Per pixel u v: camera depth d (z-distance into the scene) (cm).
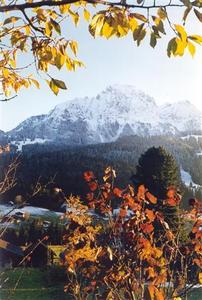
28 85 313
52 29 272
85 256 498
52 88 268
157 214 488
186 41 222
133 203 475
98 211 512
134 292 468
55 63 270
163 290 467
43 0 243
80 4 278
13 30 276
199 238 480
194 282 476
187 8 213
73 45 273
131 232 467
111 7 236
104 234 503
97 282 493
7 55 297
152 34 224
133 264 468
